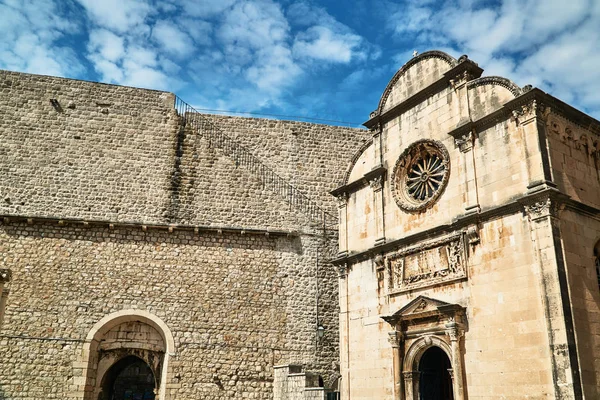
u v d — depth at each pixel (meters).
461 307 19.69
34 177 30.58
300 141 34.91
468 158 20.89
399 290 22.75
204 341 29.02
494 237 19.28
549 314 16.80
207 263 30.39
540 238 17.59
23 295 28.05
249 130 34.34
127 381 39.50
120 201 31.11
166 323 28.97
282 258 31.47
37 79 32.41
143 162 32.12
